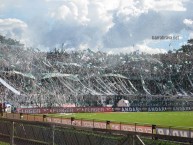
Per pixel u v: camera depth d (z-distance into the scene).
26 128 11.62
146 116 87.06
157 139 7.36
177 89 168.00
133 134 7.56
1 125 13.97
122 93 149.12
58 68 148.62
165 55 180.88
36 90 126.19
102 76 156.75
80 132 9.33
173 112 106.31
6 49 136.25
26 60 139.75
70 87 139.25
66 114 87.44
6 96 104.44
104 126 38.91
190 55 181.12
